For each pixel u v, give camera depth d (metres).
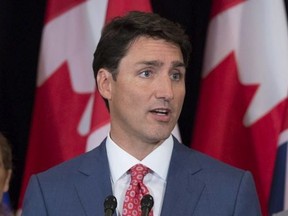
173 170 3.83
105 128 5.58
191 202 3.73
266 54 5.70
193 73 6.19
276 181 5.66
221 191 3.75
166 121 3.67
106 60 3.82
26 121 6.25
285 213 4.61
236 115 5.70
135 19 3.75
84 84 5.75
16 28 6.23
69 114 5.74
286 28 5.74
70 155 5.73
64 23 5.80
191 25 6.21
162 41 3.70
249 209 3.73
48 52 5.79
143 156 3.83
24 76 6.25
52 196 3.80
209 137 5.72
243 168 5.70
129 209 3.67
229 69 5.70
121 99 3.74
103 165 3.87
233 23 5.73
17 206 6.13
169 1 6.20
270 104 5.66
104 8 5.77
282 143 5.62
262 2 5.73
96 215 3.73
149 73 3.70
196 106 6.18
